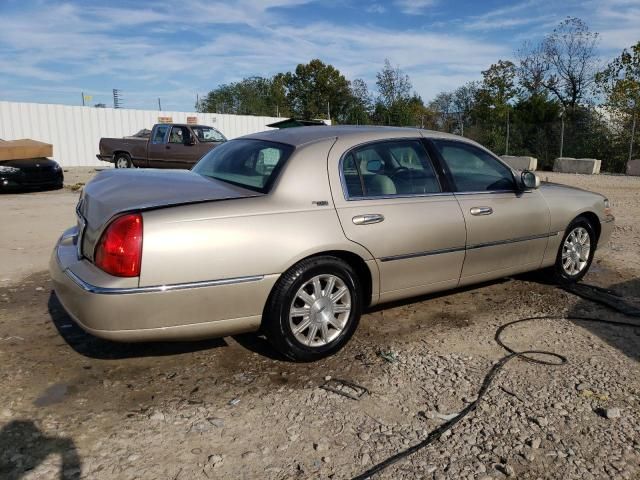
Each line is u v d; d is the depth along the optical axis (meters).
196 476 2.63
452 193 4.53
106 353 3.90
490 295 5.34
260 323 3.58
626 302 5.16
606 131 22.34
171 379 3.56
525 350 4.07
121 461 2.71
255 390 3.45
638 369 3.79
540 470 2.72
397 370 3.74
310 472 2.68
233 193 3.62
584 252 5.71
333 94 53.97
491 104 30.44
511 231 4.86
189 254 3.25
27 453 2.75
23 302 4.92
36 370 3.63
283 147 4.00
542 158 23.81
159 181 3.87
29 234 8.05
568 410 3.25
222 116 28.75
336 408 3.25
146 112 26.27
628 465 2.76
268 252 3.47
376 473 2.67
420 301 5.12
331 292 3.85
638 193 14.06
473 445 2.90
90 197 3.71
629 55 22.12
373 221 3.94
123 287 3.14
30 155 13.40
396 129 4.48
